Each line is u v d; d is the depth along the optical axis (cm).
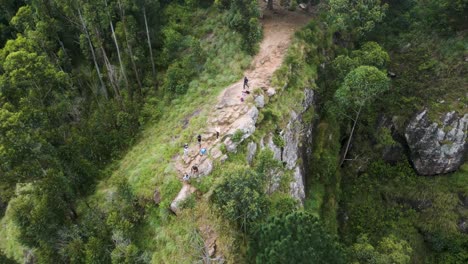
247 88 4116
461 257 4631
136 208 3625
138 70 5159
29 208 3553
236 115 3872
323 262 2753
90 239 3356
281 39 4816
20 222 3534
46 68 4022
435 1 5522
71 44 5656
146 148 4219
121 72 5122
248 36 4656
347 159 5125
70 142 4000
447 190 4966
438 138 4981
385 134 5000
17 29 5378
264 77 4306
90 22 4578
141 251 3353
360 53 4762
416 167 5188
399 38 5675
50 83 4134
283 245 2656
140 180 3766
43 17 4966
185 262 3122
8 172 3412
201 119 4022
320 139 4719
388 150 5300
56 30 5119
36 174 3503
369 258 3734
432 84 5197
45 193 3425
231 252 3108
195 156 3700
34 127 3681
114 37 4688
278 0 5966
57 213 3556
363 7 4706
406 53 5534
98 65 5528
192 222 3281
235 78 4428
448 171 5088
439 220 4803
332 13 4794
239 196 3052
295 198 3816
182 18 5600
